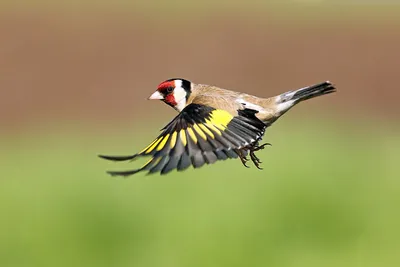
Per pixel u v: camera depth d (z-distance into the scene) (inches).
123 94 755.4
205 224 398.3
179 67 823.1
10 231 399.2
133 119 697.6
